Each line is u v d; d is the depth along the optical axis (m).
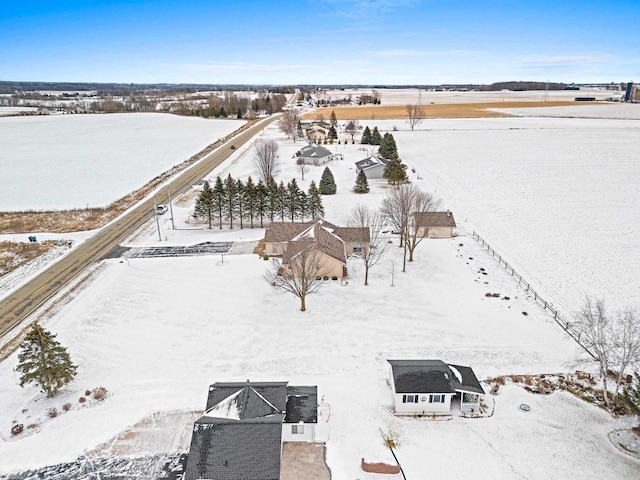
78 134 161.62
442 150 115.94
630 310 38.28
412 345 34.16
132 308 40.06
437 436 25.83
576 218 64.06
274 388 26.41
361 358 32.66
